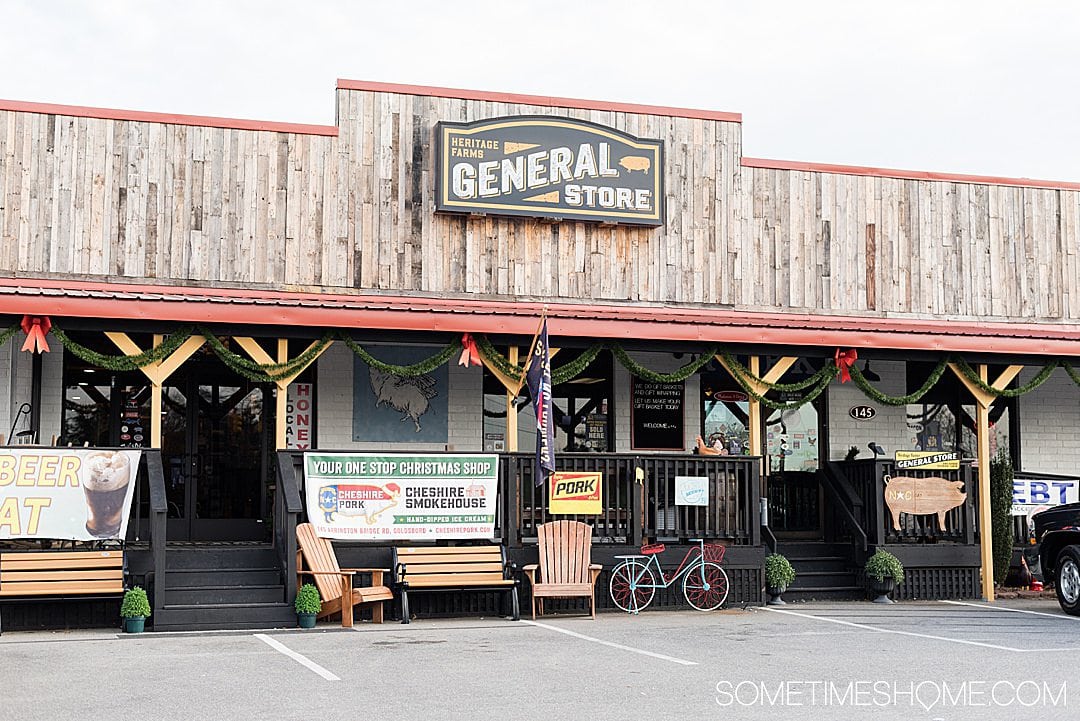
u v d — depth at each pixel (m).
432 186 17.45
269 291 16.62
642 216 18.05
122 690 9.27
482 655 11.16
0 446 13.23
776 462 19.17
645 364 18.72
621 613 15.13
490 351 15.62
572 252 17.91
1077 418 20.17
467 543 15.24
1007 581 18.50
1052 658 10.97
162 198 16.50
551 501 15.26
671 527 16.12
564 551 14.91
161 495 13.39
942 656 11.09
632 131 18.34
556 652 11.36
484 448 18.02
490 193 17.44
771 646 11.80
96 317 14.14
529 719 8.14
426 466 14.85
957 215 19.55
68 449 13.44
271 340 17.25
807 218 18.95
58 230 16.11
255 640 12.31
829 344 16.58
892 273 19.17
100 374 16.81
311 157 17.05
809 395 16.92
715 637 12.53
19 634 12.75
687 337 16.17
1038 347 17.41
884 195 19.28
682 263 18.38
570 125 17.86
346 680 9.72
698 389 18.89
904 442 19.62
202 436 17.08
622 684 9.51
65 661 10.77
